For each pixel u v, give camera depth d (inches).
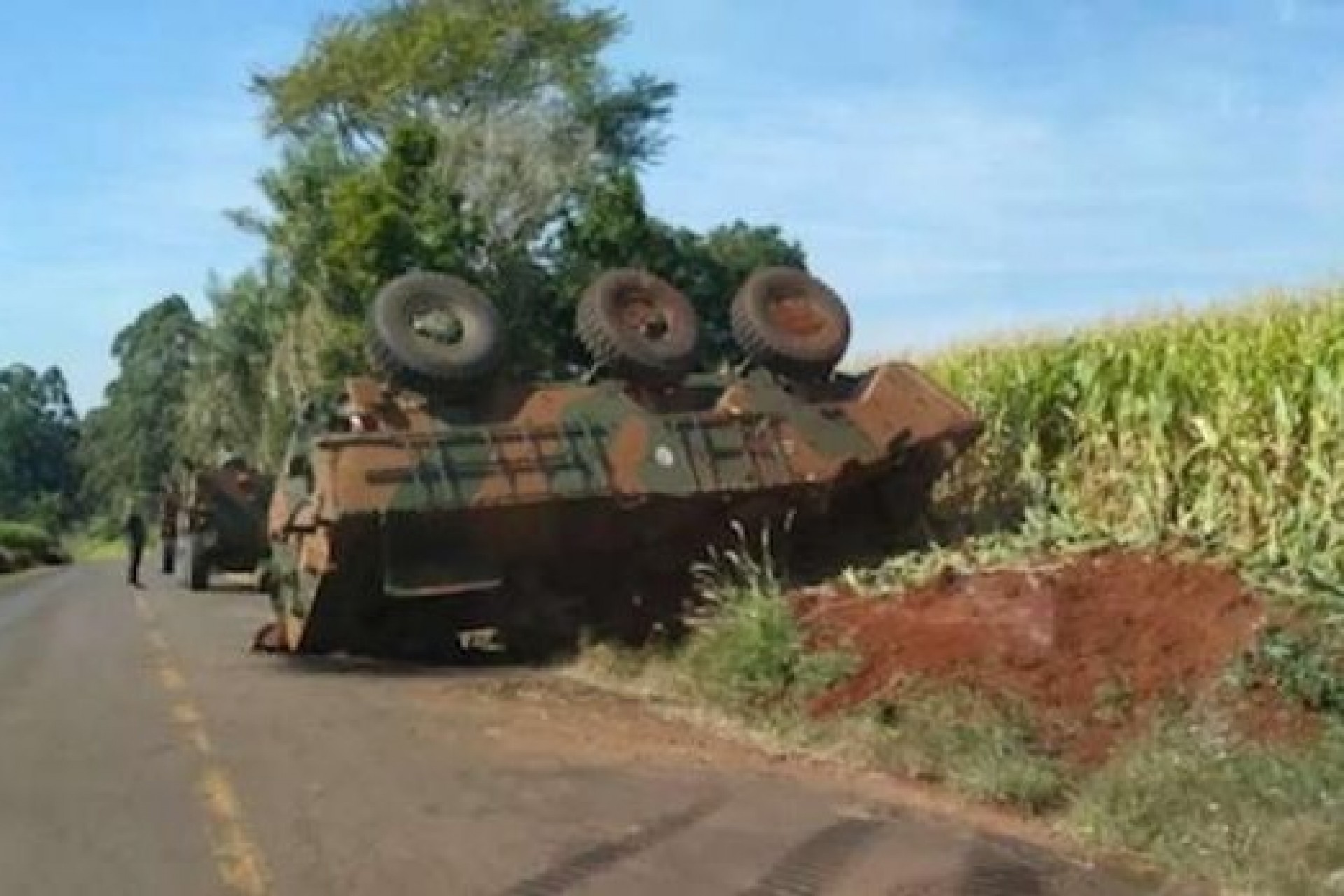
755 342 722.2
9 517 5260.8
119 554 4074.8
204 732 552.7
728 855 363.6
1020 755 438.3
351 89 2258.9
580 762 484.1
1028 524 685.9
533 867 353.7
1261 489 645.9
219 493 1612.9
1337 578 511.2
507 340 709.3
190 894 339.6
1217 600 484.1
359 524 671.1
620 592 734.5
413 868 355.3
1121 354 739.4
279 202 1966.0
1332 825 350.9
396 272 1659.7
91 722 582.6
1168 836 369.1
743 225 1895.9
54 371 6609.3
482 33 2222.0
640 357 705.0
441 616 752.3
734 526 710.5
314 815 412.8
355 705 614.2
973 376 831.1
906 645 528.7
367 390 696.4
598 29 2276.1
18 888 347.9
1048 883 340.2
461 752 503.8
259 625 1068.5
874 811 410.3
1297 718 426.6
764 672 561.6
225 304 2817.4
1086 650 486.9
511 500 679.1
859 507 734.5
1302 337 649.6
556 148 1865.2
